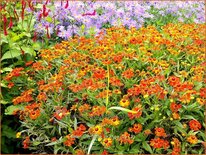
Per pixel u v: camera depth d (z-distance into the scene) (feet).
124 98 10.87
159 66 12.93
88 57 13.87
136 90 10.69
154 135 10.76
